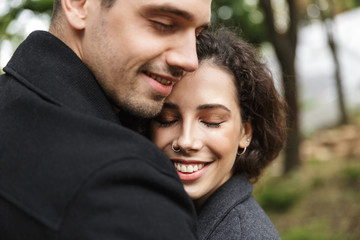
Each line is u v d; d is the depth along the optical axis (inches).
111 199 34.1
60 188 35.0
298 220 203.0
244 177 65.0
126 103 46.7
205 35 60.2
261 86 64.6
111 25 43.9
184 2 43.1
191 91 54.7
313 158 345.7
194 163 56.5
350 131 420.5
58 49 43.6
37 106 40.1
